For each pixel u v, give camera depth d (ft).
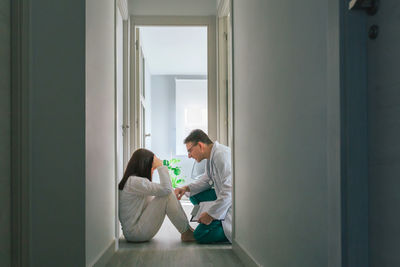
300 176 5.17
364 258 3.72
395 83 3.29
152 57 23.56
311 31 4.73
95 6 8.20
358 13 3.77
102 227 8.91
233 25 10.60
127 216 11.65
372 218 3.66
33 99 7.01
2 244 6.28
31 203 6.93
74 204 7.06
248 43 8.62
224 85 14.60
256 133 7.86
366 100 3.76
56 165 7.04
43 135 7.03
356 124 3.76
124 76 14.55
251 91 8.31
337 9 3.84
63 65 7.09
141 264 9.06
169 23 14.96
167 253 10.24
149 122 26.99
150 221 11.61
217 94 14.74
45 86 7.05
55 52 7.07
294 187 5.43
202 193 12.90
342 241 3.77
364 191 3.74
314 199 4.65
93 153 7.86
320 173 4.45
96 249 8.15
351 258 3.73
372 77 3.67
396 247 3.27
